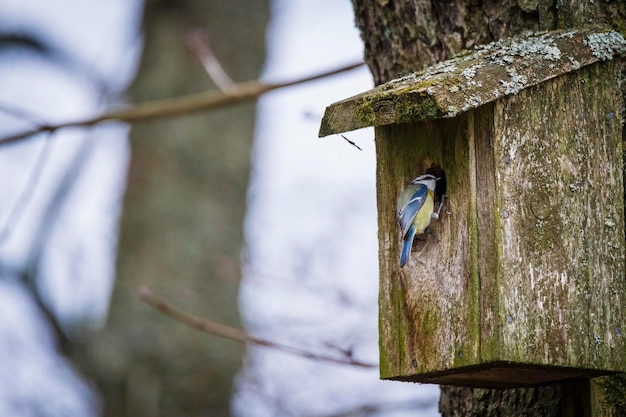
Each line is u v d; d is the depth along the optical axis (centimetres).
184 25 2197
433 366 948
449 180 963
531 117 943
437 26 1084
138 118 1380
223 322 2073
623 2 1009
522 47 963
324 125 951
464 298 931
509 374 950
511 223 920
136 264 2073
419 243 988
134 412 2005
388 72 1134
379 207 1026
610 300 946
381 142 1033
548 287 922
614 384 953
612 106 983
